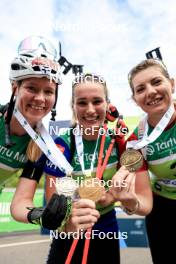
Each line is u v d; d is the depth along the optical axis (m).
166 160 1.89
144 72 1.84
